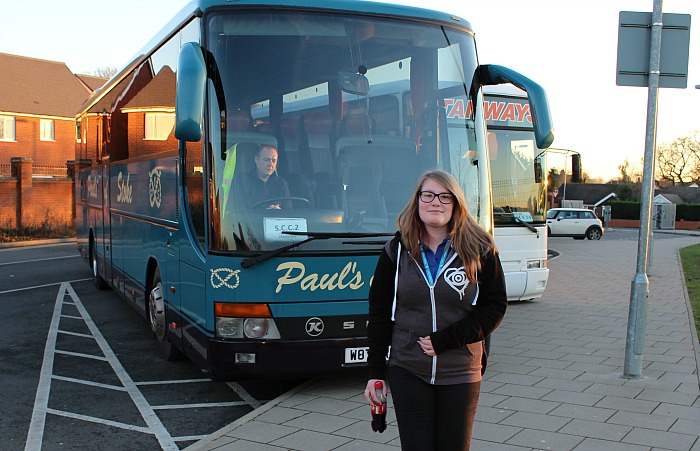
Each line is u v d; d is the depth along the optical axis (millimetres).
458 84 6578
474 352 3412
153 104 8109
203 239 5910
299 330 5727
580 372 7082
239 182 5801
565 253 26016
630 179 99312
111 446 5285
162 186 7516
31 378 7277
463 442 3375
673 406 5871
